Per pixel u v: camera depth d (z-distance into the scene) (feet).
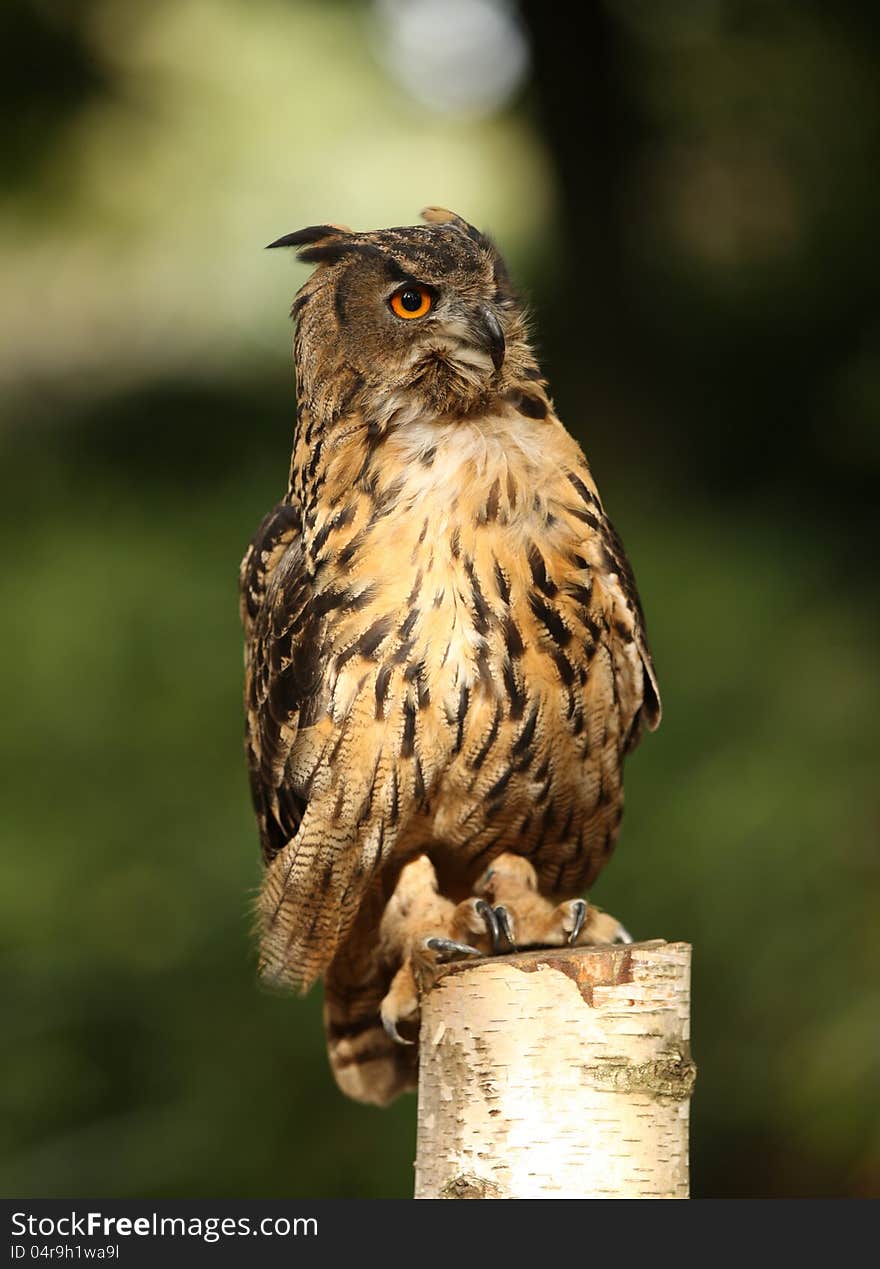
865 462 46.34
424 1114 13.60
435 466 16.46
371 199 87.20
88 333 84.74
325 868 17.43
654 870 31.40
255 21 78.07
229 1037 31.53
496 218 80.07
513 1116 12.91
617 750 17.76
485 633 16.35
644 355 54.24
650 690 17.94
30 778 37.42
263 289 86.79
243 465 58.85
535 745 16.81
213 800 36.11
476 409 16.85
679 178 58.39
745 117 55.26
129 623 43.11
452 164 88.22
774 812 31.48
